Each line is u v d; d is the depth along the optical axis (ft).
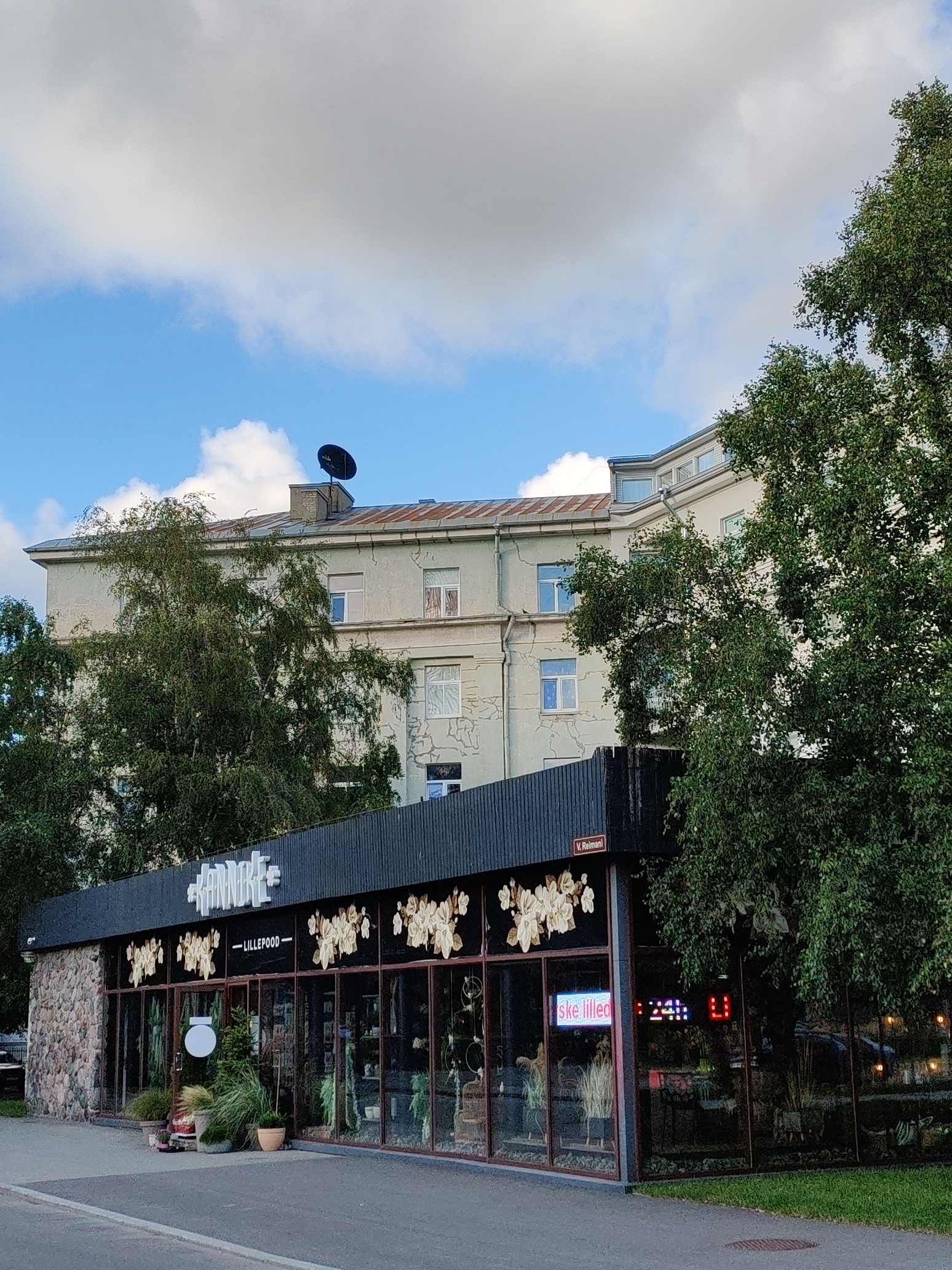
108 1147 70.28
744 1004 50.26
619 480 146.51
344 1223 41.81
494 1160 54.08
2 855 103.96
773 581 48.98
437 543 148.66
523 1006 53.42
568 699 144.05
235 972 75.82
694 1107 48.57
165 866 109.81
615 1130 47.47
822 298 48.98
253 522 151.53
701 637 49.44
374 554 149.79
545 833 50.93
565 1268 33.71
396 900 62.54
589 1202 44.86
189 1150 67.51
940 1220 38.70
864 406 46.75
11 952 114.52
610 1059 48.19
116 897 89.10
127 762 110.42
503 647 144.77
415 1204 45.60
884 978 42.65
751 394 49.52
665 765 49.24
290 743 114.01
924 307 46.37
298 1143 67.21
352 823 64.54
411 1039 60.44
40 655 112.16
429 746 144.46
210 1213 44.73
